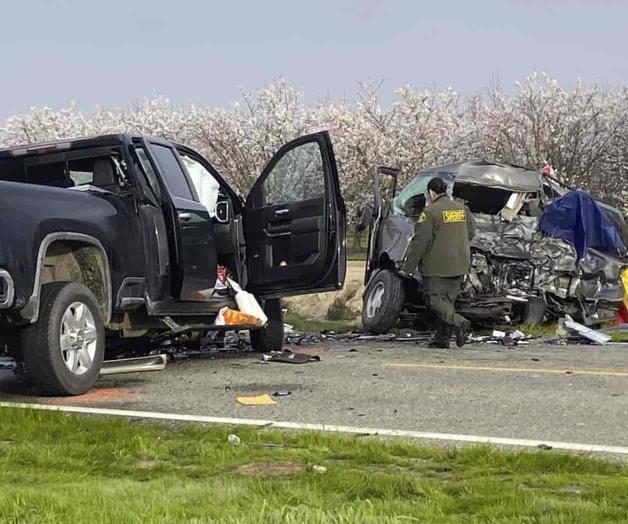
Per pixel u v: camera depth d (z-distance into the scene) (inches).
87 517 201.8
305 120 2635.3
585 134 2488.9
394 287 746.2
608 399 394.3
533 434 321.7
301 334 760.3
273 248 571.2
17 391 430.9
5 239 383.2
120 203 466.9
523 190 797.9
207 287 515.5
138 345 565.0
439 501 226.8
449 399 397.4
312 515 202.7
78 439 309.1
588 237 786.8
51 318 403.5
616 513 212.5
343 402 392.5
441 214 625.0
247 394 418.0
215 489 233.6
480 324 764.6
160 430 326.6
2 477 255.4
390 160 2497.5
